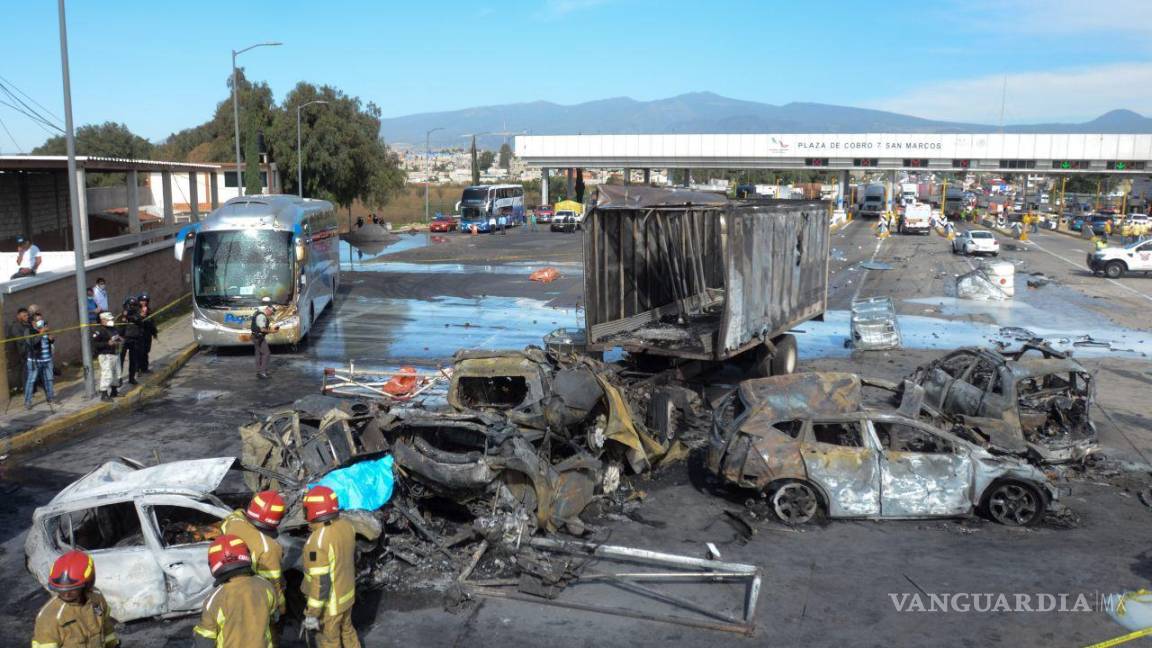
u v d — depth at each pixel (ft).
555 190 391.24
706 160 242.99
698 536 31.24
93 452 41.52
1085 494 35.94
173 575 24.47
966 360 44.06
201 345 67.67
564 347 49.98
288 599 23.88
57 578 17.25
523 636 23.93
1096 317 83.46
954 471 32.30
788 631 24.32
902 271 123.54
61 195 108.78
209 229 65.87
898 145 231.30
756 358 55.47
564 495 30.71
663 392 39.88
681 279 60.13
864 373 58.90
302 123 199.41
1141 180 316.40
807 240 59.36
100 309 62.54
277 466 30.81
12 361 51.83
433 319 81.97
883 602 26.12
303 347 69.10
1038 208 334.24
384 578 26.89
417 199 433.48
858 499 32.32
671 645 23.49
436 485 29.48
